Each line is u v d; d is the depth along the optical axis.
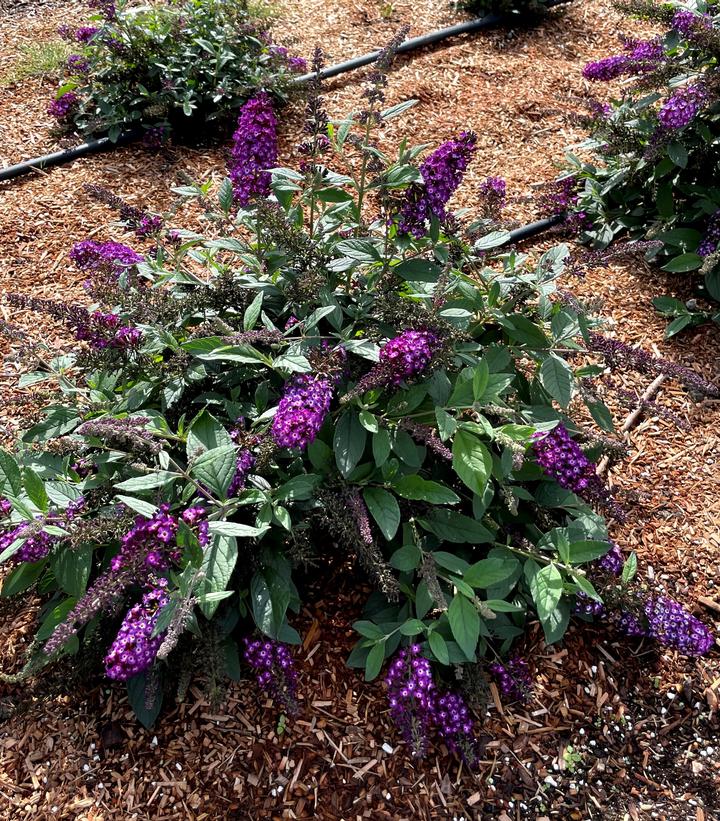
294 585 2.59
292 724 2.53
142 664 2.00
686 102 3.83
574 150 5.23
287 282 2.77
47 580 2.67
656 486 3.28
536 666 2.72
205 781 2.41
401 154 2.70
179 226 4.50
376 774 2.44
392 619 2.64
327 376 2.43
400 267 2.74
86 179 4.96
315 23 6.86
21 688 2.63
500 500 2.82
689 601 2.92
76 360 2.55
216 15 5.71
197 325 3.12
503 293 2.94
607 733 2.59
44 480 2.57
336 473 2.55
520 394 3.02
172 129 5.48
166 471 2.22
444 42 6.57
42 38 6.68
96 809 2.36
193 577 1.98
